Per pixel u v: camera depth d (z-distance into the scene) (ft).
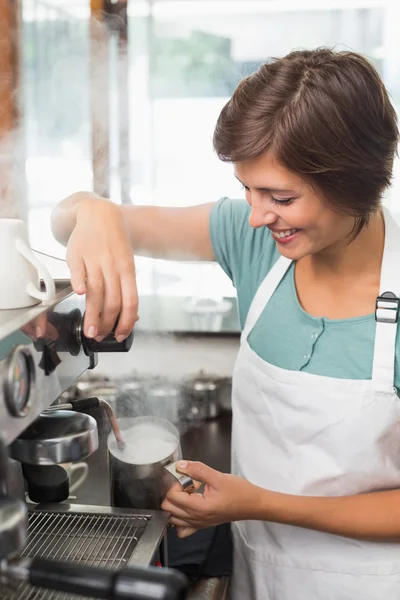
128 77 6.68
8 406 2.12
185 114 6.86
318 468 3.30
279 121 2.55
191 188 7.00
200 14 6.75
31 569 1.66
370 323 3.22
